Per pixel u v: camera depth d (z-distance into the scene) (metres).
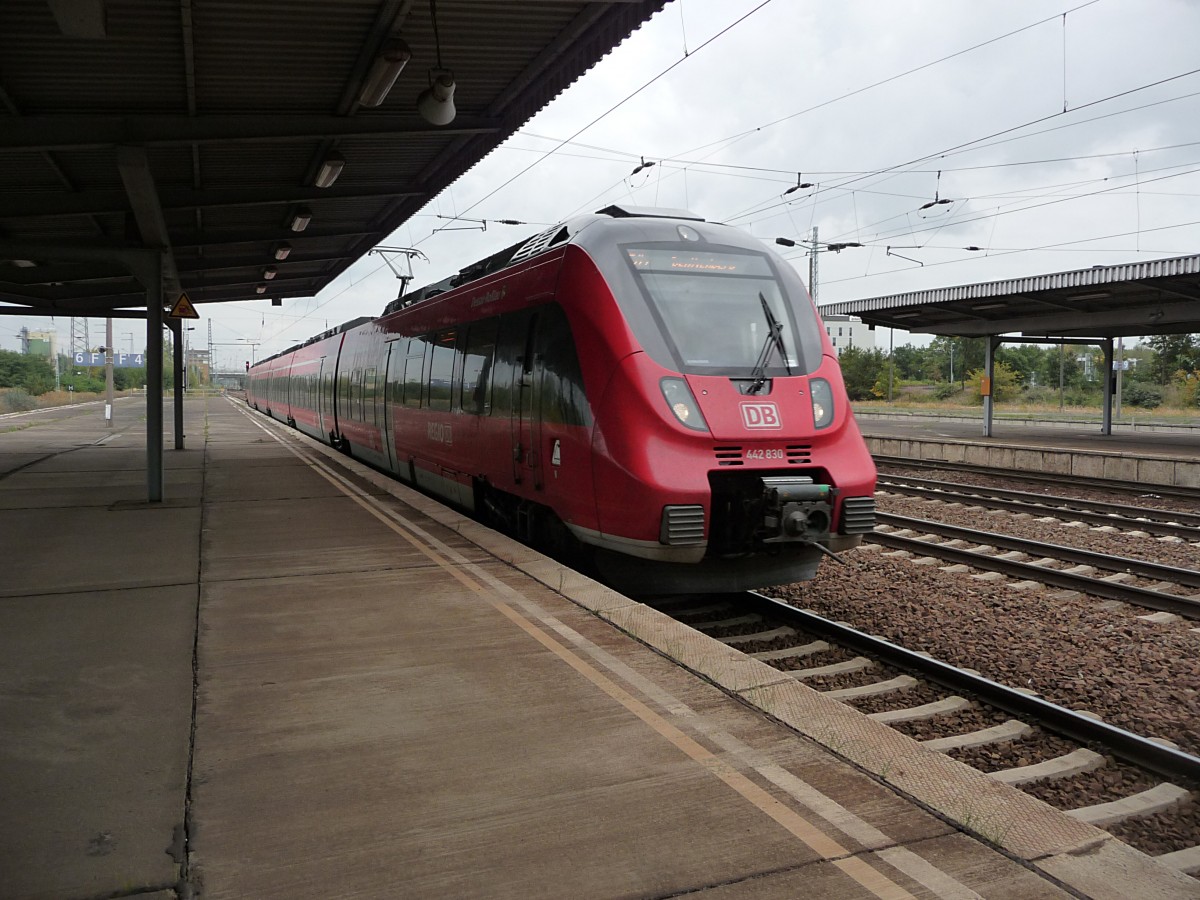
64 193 11.60
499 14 7.92
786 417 6.94
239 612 5.87
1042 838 3.01
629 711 4.14
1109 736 4.68
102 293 18.48
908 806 3.23
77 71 8.20
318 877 2.75
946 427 35.34
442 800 3.27
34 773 3.47
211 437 24.97
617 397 6.78
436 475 11.78
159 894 2.65
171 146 10.16
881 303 26.16
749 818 3.14
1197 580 8.48
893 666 6.06
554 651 5.03
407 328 13.72
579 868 2.81
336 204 14.54
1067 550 9.73
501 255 10.24
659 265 7.39
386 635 5.35
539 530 8.67
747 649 6.58
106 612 5.86
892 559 9.57
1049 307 24.45
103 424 32.47
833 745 3.73
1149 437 27.50
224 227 16.02
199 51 8.03
